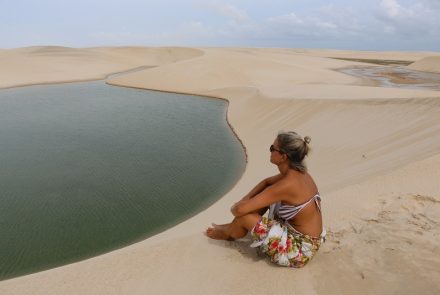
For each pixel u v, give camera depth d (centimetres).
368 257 331
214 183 1095
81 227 820
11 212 891
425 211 422
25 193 1008
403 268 311
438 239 351
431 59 5434
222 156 1372
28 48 6612
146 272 343
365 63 6600
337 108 1528
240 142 1572
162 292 314
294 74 4034
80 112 2262
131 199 970
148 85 3425
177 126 1881
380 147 1066
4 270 664
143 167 1235
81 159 1318
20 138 1619
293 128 1536
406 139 1041
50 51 6200
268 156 1315
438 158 638
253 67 4166
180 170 1209
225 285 313
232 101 2556
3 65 4328
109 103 2612
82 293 322
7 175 1148
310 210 311
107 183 1085
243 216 327
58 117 2100
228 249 365
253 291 304
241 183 1077
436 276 296
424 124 1083
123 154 1385
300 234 319
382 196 500
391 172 621
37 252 723
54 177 1134
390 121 1239
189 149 1462
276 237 318
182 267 344
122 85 3528
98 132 1739
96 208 918
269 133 1588
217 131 1783
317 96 1911
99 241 761
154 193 1013
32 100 2731
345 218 429
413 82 3825
